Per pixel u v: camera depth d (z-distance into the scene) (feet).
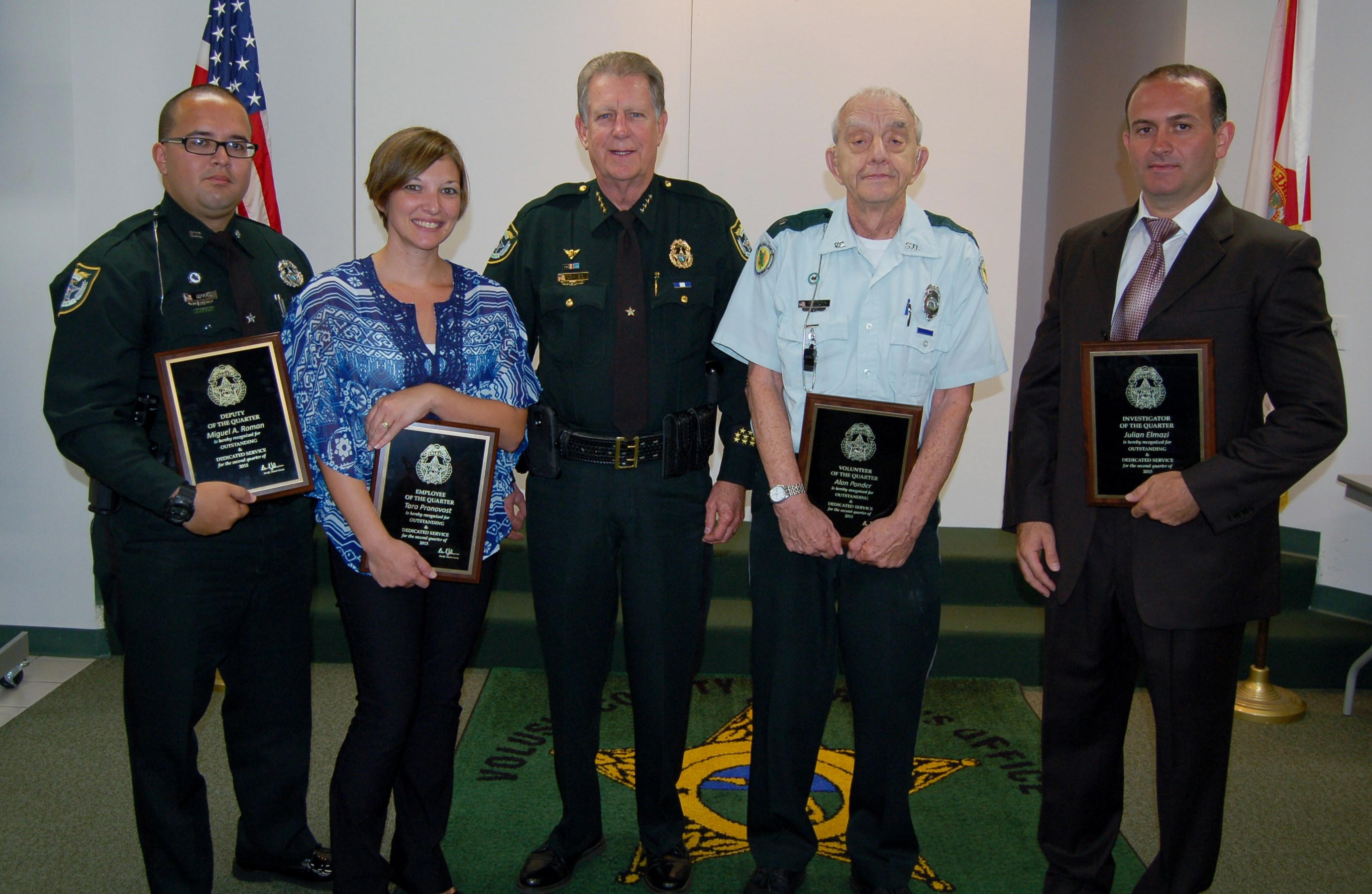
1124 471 5.85
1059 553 6.21
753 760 6.98
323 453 5.74
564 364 6.71
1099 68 17.65
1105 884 6.50
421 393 5.82
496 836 7.95
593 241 6.74
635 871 7.44
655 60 12.42
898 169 6.01
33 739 9.52
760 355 6.53
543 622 6.86
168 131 6.07
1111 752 6.42
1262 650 10.73
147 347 6.07
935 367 6.48
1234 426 5.77
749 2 12.30
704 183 12.60
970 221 12.62
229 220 6.47
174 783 6.25
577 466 6.66
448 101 12.46
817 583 6.63
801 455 6.37
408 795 6.54
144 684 6.10
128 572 6.06
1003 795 8.70
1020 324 21.31
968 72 12.37
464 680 11.02
